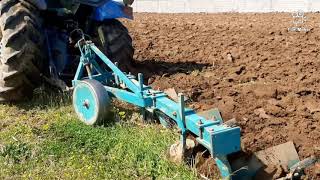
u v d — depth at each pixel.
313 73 5.07
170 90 4.19
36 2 4.07
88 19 4.73
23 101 4.29
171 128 3.38
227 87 4.59
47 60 4.32
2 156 3.19
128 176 2.92
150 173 2.94
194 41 7.41
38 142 3.38
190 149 2.98
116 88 3.73
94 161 3.08
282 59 5.82
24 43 3.96
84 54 3.92
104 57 3.79
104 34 4.69
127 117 3.77
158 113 3.42
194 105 3.91
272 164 2.89
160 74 5.13
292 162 2.94
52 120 3.80
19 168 3.05
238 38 7.56
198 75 5.11
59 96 4.24
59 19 4.52
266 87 4.48
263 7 16.00
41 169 3.03
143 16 13.85
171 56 6.23
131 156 3.12
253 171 2.88
